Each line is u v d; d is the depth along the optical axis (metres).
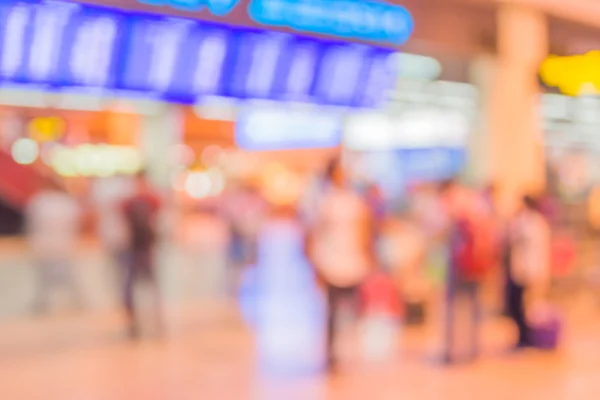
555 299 9.35
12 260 11.45
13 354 6.58
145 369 6.07
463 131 9.85
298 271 11.95
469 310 6.50
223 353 6.68
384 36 7.58
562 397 5.30
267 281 11.24
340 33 7.37
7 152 15.50
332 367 5.95
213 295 10.13
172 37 6.64
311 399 5.21
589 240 10.33
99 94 6.63
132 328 7.28
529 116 9.12
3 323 8.02
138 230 7.22
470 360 6.53
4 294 9.48
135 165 16.02
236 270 11.17
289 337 7.47
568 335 7.73
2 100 12.68
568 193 10.35
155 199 7.33
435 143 10.63
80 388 5.43
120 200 7.48
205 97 7.04
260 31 7.02
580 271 9.78
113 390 5.39
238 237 11.29
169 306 9.16
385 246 7.68
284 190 15.50
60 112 15.66
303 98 7.51
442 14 8.00
